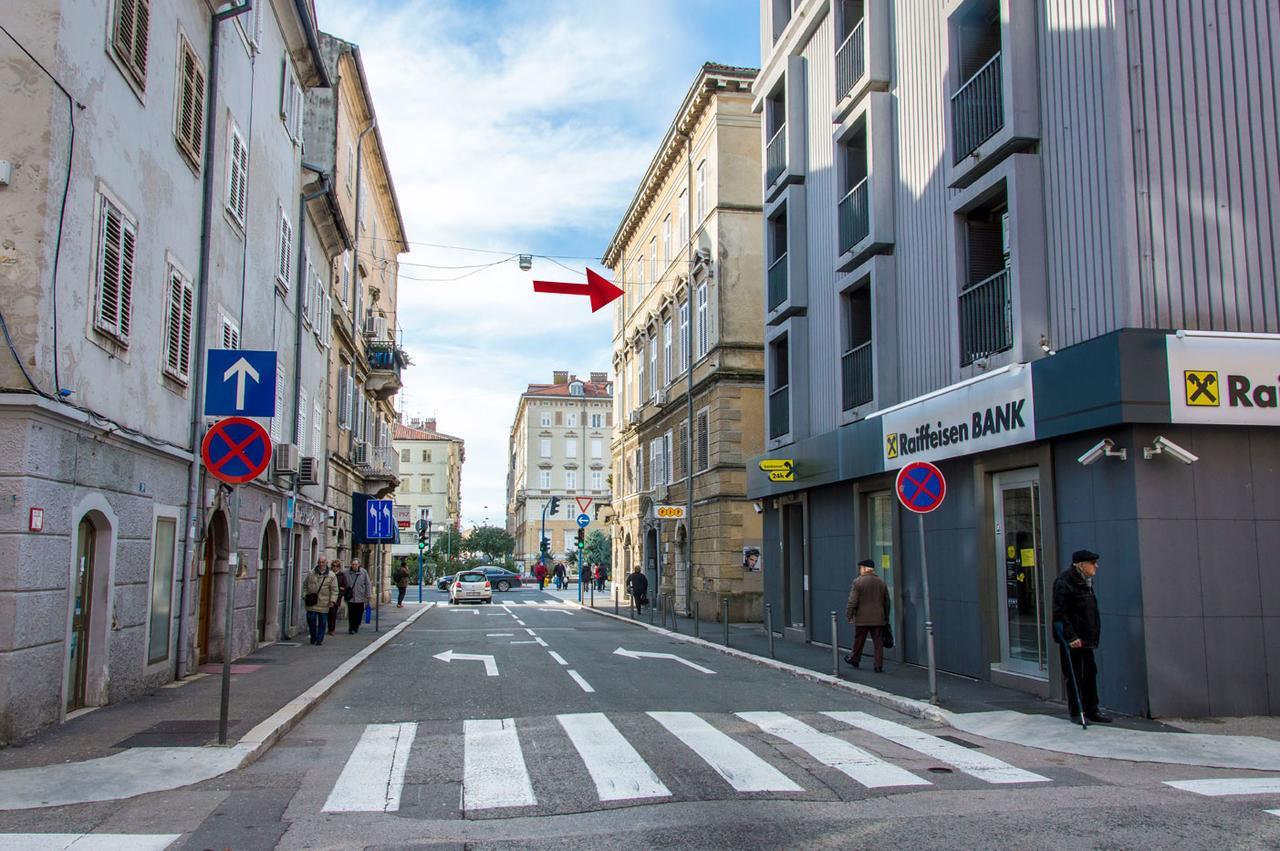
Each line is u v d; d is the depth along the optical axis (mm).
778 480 20344
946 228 14656
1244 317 10586
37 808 6625
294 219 20703
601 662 16500
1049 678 11586
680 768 7871
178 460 12773
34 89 8836
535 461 100438
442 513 103500
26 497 8516
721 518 27625
